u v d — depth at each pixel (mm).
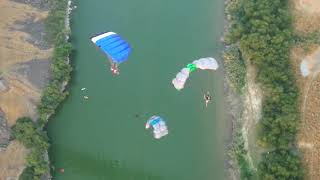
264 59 108188
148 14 120750
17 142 106625
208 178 104375
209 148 106750
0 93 111938
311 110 104000
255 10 112312
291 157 98812
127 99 112188
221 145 106688
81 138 109188
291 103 103250
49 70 113875
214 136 107688
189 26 118750
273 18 110875
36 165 103062
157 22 119750
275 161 98875
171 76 113812
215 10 119500
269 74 106000
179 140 107812
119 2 122375
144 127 109125
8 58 115438
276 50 108188
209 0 120750
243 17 113688
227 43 114875
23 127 106250
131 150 107500
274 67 106375
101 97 112750
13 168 104625
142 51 116625
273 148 101688
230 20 116812
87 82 114438
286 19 111562
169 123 109375
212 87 112000
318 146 101000
